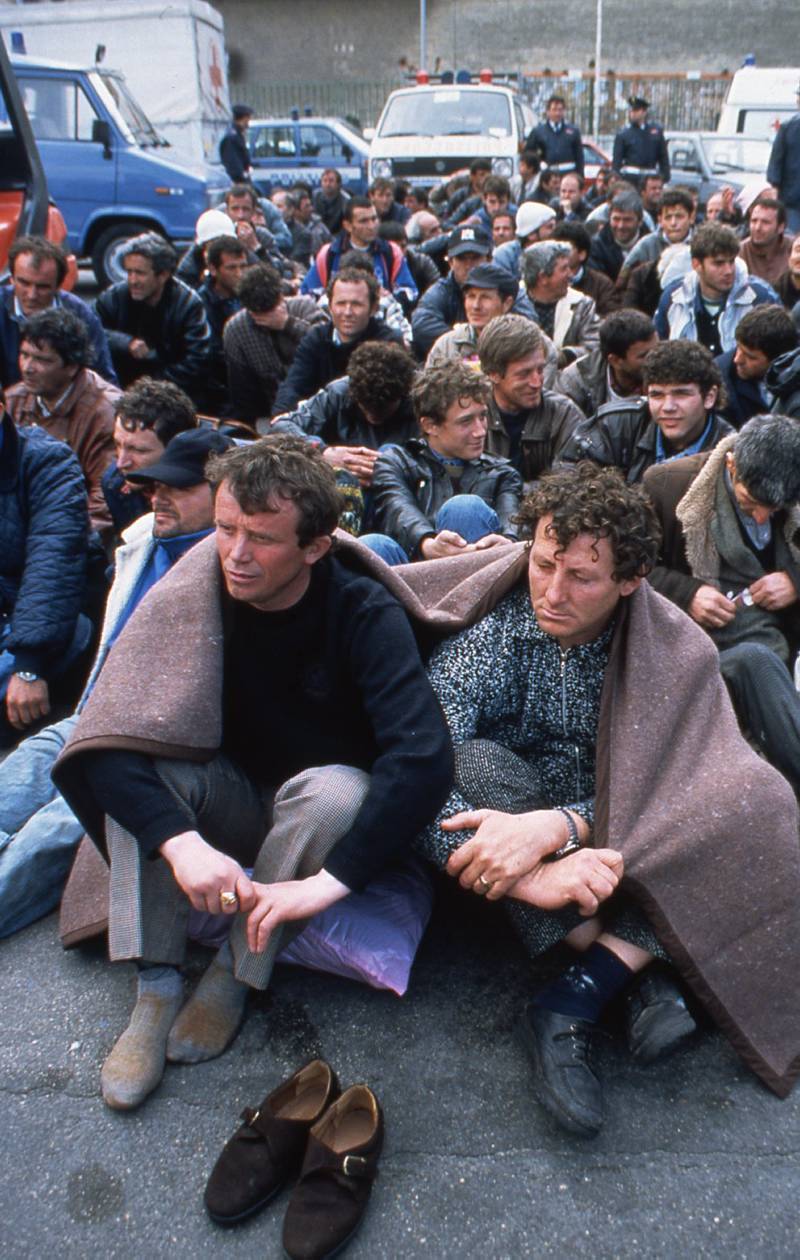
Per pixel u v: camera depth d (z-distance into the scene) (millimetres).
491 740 2420
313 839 2049
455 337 4922
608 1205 1859
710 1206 1855
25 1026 2252
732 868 2055
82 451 4008
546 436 4012
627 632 2184
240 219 8664
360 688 2170
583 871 1990
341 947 2246
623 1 27469
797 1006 2090
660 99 25688
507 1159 1940
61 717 3406
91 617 3648
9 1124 2027
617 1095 2064
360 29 28172
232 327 5648
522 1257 1776
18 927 2537
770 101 15195
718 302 5293
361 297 4863
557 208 10992
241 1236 1816
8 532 3262
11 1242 1808
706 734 2189
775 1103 2051
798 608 2904
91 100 10930
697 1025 2223
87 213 11180
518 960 2420
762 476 2707
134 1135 2000
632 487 2100
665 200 7055
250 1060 2154
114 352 5730
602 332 4250
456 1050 2174
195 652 2107
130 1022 2193
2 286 5188
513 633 2289
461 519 3309
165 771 2080
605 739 2150
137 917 2059
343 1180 1820
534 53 28203
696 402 3402
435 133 13477
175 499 2662
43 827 2539
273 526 1948
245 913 2105
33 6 12977
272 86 27562
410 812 2008
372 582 2197
